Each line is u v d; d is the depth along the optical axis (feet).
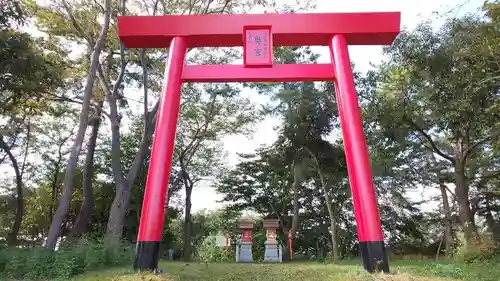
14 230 72.38
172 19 34.96
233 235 95.30
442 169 91.86
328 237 93.71
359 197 30.76
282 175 96.58
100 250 43.45
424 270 34.94
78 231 66.54
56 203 92.94
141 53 63.77
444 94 55.77
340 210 92.79
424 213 101.96
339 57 34.12
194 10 64.34
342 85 33.47
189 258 82.07
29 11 57.72
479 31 50.72
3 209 92.73
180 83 34.58
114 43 63.46
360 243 30.73
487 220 94.53
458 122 59.31
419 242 98.27
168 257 84.28
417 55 56.70
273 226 77.20
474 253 50.06
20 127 76.79
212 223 103.35
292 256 85.81
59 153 91.25
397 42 58.49
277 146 89.92
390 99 65.72
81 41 64.75
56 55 63.93
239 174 102.63
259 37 34.91
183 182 98.89
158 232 30.32
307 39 35.76
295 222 88.28
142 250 29.94
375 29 34.53
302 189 97.30
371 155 76.28
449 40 55.06
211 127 89.92
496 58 46.37
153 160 31.63
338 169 83.25
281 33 34.78
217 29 34.78
